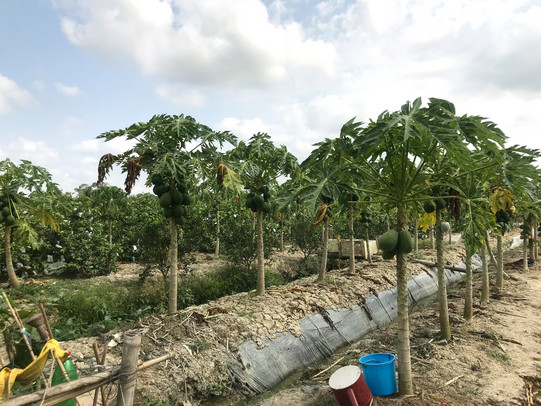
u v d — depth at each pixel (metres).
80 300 10.84
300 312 9.95
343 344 9.87
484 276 11.72
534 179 5.68
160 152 8.51
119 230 20.14
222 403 7.00
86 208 17.02
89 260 15.70
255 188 11.06
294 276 17.67
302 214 18.25
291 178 10.84
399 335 5.91
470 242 5.77
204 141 9.11
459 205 7.16
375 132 4.65
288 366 8.37
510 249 26.00
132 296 11.73
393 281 14.13
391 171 5.59
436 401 5.71
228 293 13.83
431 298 14.83
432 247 22.25
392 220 23.00
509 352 7.88
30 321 3.94
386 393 5.81
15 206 12.95
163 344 7.68
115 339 7.84
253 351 8.16
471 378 6.61
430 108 4.83
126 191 8.12
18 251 14.77
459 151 4.95
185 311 9.16
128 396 3.63
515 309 10.93
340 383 5.05
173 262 9.15
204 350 7.70
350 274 14.30
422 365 7.22
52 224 13.75
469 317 9.83
